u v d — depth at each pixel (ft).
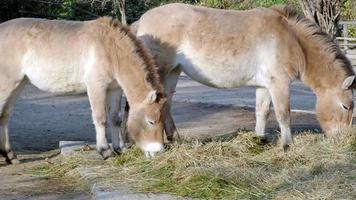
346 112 28.48
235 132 31.89
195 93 54.29
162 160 24.75
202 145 26.55
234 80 28.43
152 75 26.40
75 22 28.07
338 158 24.20
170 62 28.55
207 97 51.57
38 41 27.43
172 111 44.83
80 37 27.20
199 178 22.43
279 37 27.76
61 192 23.54
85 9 93.61
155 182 22.99
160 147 25.71
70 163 27.07
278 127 36.88
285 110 27.73
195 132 36.24
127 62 26.45
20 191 23.72
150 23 28.68
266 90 29.04
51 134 37.24
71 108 46.96
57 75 27.45
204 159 24.77
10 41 27.48
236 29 27.84
